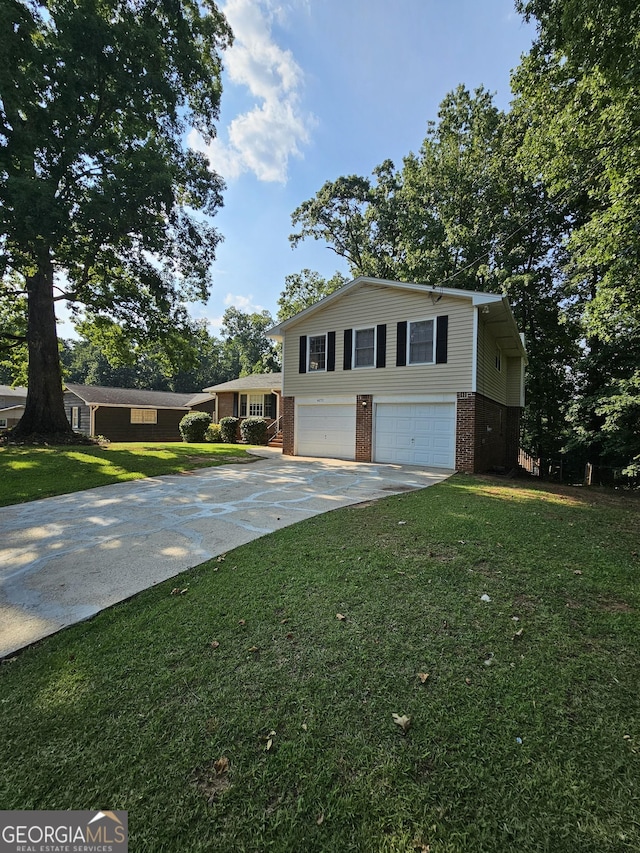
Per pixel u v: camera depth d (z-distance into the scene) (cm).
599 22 607
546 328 1784
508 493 755
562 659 244
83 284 1473
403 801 158
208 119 1505
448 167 1819
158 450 1362
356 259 2605
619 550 436
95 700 211
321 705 206
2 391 3070
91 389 2497
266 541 455
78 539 472
